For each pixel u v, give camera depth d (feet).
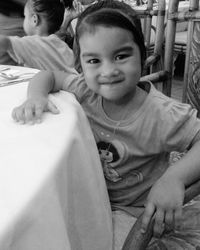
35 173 1.24
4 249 0.97
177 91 8.98
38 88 2.29
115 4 2.27
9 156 1.37
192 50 3.48
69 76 2.73
